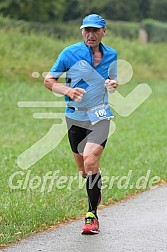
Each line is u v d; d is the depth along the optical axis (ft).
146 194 57.67
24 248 40.78
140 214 49.85
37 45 152.76
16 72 136.46
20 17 197.98
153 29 238.27
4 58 138.62
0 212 46.93
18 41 150.82
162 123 107.76
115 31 223.10
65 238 43.11
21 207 48.39
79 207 51.08
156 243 41.81
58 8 210.59
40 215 46.83
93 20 43.93
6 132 91.35
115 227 45.91
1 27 156.87
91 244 41.70
